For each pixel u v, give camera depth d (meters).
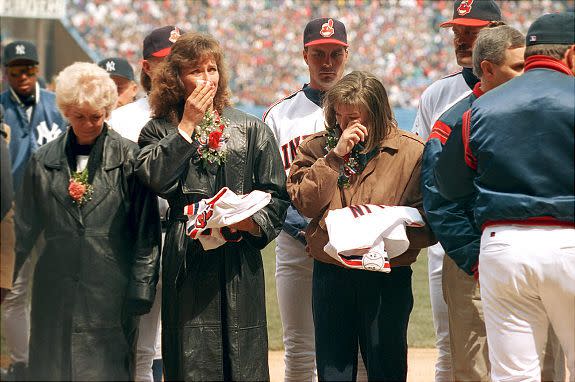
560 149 14.09
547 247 13.96
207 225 14.85
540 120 14.16
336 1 120.44
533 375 14.69
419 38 117.56
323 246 16.06
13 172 15.73
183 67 15.93
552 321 14.70
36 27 84.50
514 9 119.38
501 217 14.28
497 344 14.83
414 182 16.33
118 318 14.75
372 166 16.31
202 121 15.60
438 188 15.52
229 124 16.00
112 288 14.70
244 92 109.38
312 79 20.83
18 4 83.94
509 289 14.34
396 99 111.00
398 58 115.62
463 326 16.95
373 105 15.95
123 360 14.80
